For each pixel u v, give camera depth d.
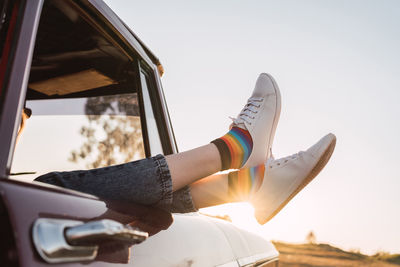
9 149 0.66
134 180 0.97
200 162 1.18
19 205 0.57
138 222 0.89
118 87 1.60
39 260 0.54
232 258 1.46
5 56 0.73
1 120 0.66
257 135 1.41
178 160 1.14
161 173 1.02
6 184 0.59
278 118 1.54
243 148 1.32
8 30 0.76
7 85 0.70
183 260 0.99
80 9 1.23
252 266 1.73
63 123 1.45
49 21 1.30
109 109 1.59
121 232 0.61
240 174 1.36
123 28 1.42
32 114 1.41
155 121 1.64
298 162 1.42
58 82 1.54
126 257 0.74
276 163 1.42
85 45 1.43
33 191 0.62
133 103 1.55
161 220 1.02
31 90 1.54
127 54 1.48
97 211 0.75
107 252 0.69
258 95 1.55
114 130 1.56
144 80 1.61
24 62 0.74
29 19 0.78
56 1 1.19
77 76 1.56
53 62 1.51
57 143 1.40
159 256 0.88
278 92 1.57
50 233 0.57
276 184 1.40
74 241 0.59
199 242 1.17
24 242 0.54
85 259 0.62
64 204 0.66
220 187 1.34
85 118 1.52
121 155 1.54
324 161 1.47
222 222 1.70
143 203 1.00
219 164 1.24
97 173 0.95
